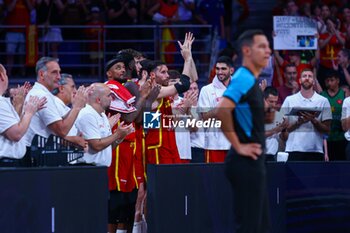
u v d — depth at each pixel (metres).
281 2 27.50
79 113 14.88
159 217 14.59
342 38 24.86
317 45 23.27
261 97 12.02
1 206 12.46
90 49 26.42
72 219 13.23
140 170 16.69
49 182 12.93
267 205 12.27
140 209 17.38
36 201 12.80
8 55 26.09
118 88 16.08
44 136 14.52
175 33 26.33
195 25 25.91
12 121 13.51
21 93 15.23
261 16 29.19
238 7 29.02
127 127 14.98
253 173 11.90
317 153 17.34
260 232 12.20
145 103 16.23
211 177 15.39
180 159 16.86
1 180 12.45
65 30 26.58
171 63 25.98
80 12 26.62
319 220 16.20
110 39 26.56
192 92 16.64
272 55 23.42
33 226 12.77
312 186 16.22
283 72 23.09
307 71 17.52
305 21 22.94
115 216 16.25
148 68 16.75
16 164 13.74
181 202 14.90
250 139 11.93
